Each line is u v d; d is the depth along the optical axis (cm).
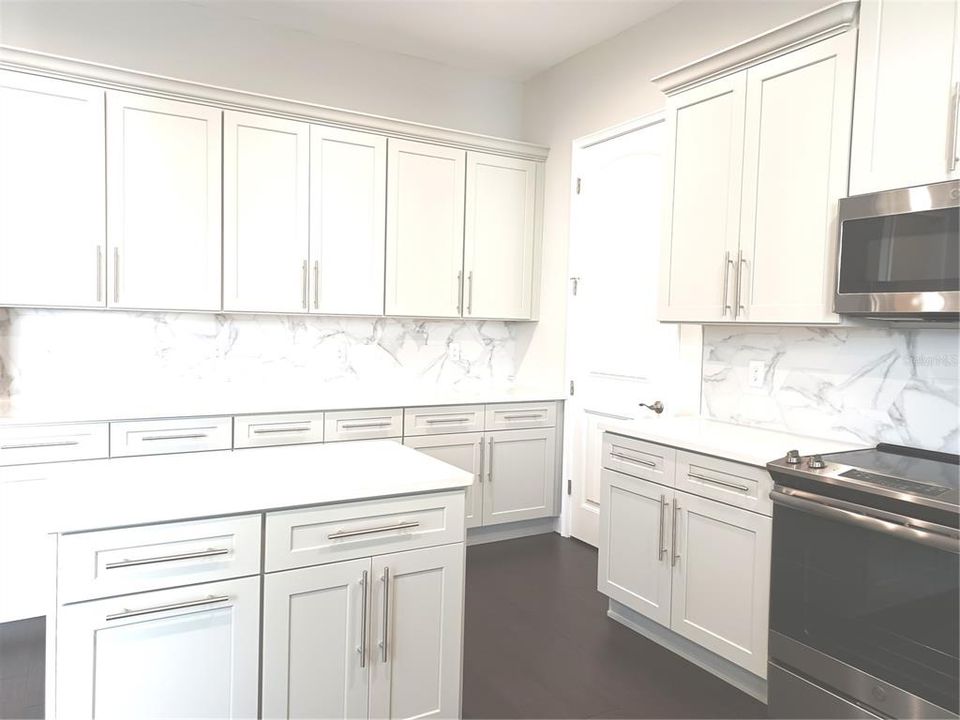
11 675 234
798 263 233
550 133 420
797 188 233
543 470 400
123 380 334
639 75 351
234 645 156
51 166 288
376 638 174
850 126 217
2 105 278
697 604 243
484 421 377
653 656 258
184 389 348
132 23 333
